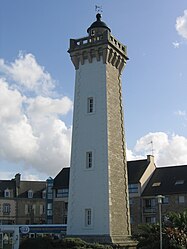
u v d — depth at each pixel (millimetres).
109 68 32250
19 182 83875
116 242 27844
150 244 25422
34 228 46312
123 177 31234
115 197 29453
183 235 24922
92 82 32000
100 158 29797
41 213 82812
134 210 58656
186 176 59438
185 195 56250
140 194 58938
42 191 84500
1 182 83188
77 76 32812
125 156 32188
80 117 31656
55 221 66250
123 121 32969
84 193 29688
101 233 28141
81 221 29219
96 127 30672
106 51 31734
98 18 34188
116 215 29156
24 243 27781
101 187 29109
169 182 59469
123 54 34031
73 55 33125
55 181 68750
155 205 57875
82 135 31109
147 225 27844
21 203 81688
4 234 36000
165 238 24766
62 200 66438
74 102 32406
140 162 63656
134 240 29453
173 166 62969
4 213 79688
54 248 26781
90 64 32500
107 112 30672
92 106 31516
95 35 32625
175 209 56125
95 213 28781
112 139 30609
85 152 30547
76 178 30375
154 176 62375
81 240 26844
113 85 32438
